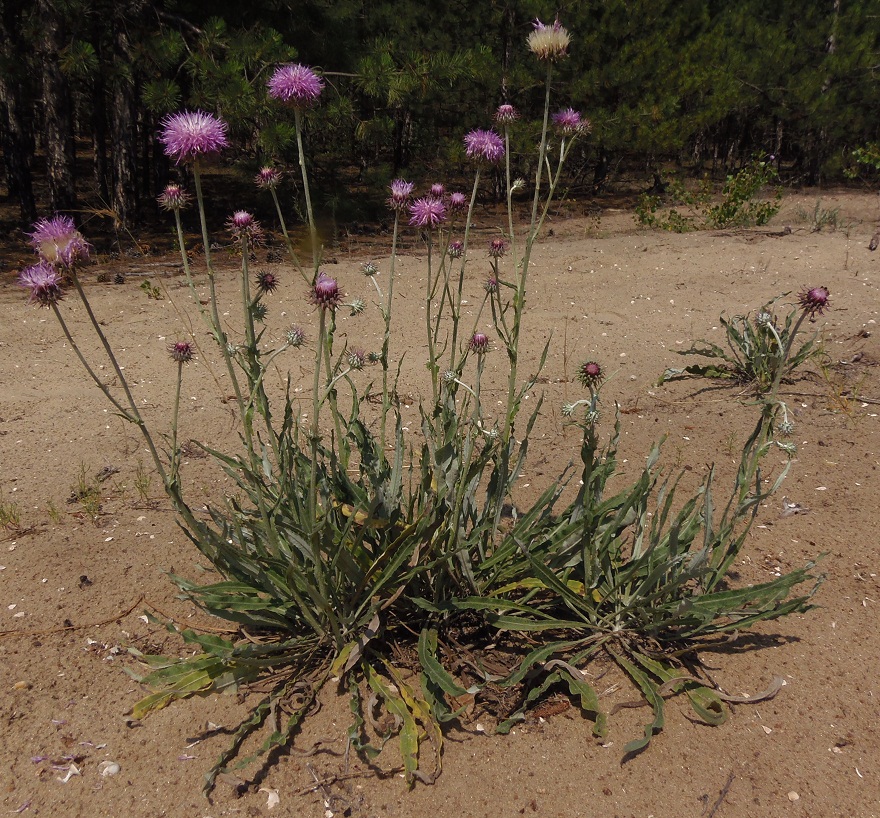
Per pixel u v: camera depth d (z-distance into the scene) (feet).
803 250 7.72
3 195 15.94
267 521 2.26
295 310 6.15
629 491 2.60
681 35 14.19
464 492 2.46
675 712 2.27
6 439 4.07
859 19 15.89
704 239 8.89
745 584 2.86
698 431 4.14
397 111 13.91
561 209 13.62
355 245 9.57
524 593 2.63
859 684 2.39
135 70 9.71
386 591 2.45
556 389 4.72
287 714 2.26
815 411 4.34
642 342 5.49
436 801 2.02
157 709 2.27
